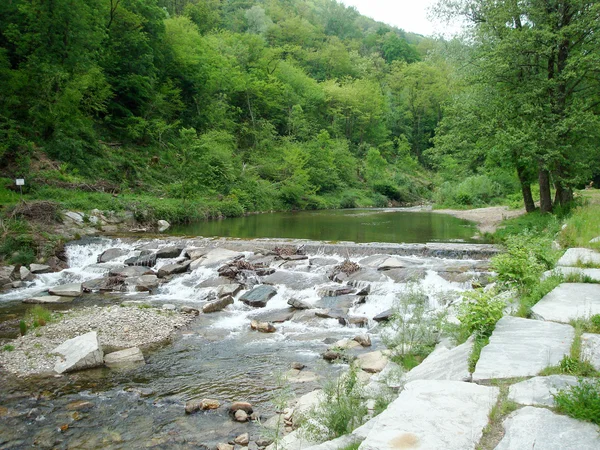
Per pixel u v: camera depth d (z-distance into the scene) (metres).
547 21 17.08
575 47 17.59
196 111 44.19
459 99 20.89
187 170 33.00
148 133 35.41
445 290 11.90
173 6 66.69
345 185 53.41
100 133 33.09
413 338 7.64
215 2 76.81
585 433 3.23
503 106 18.03
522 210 28.17
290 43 82.00
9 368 8.32
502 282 7.62
